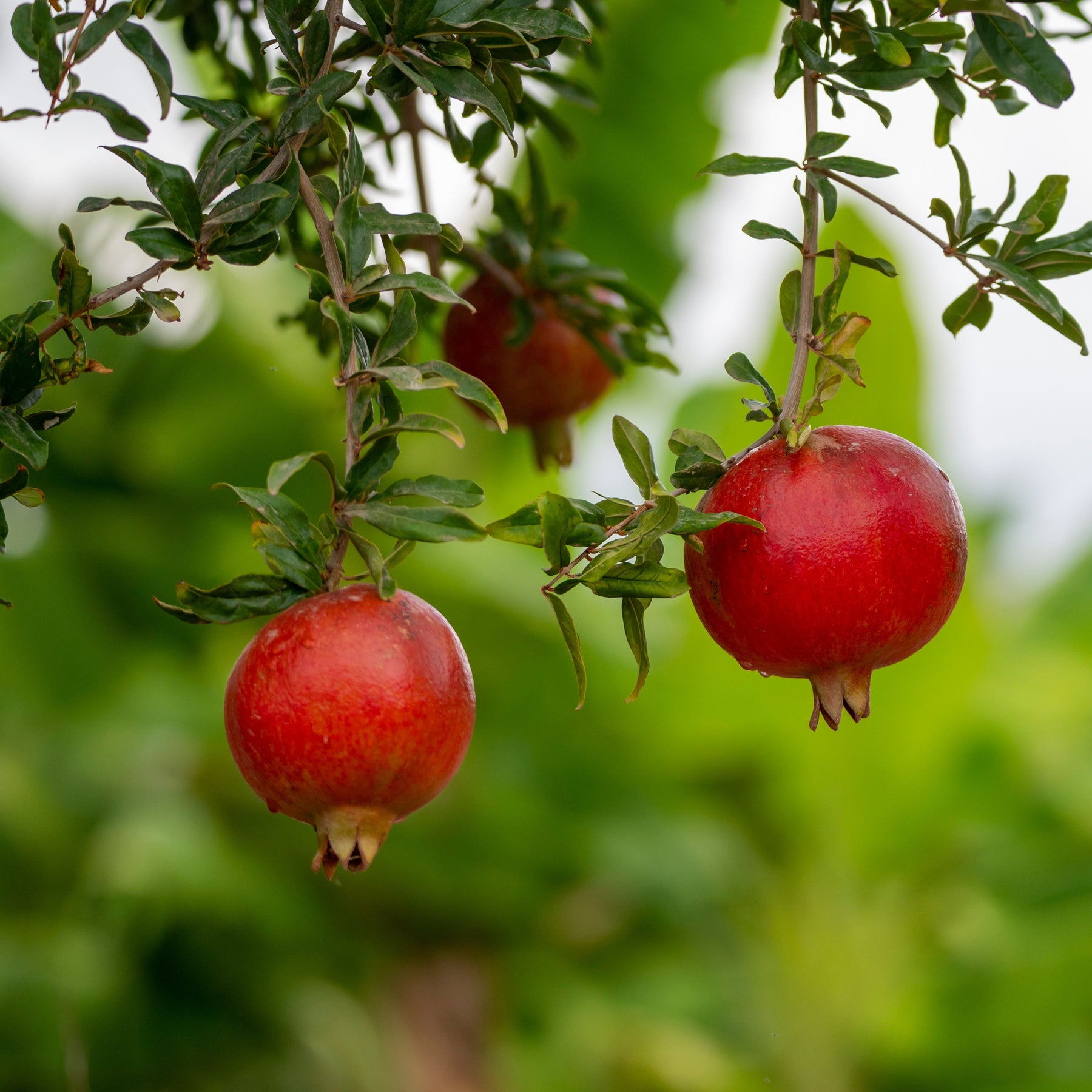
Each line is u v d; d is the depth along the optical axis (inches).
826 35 47.8
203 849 189.2
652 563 41.6
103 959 180.1
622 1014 214.1
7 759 197.2
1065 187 45.3
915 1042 199.8
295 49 45.7
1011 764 215.9
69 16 51.6
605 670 199.2
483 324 76.5
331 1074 195.2
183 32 72.5
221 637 209.0
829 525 44.0
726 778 237.0
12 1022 169.0
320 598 43.7
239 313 189.0
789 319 47.6
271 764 42.9
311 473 194.2
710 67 150.9
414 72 44.1
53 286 171.5
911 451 46.4
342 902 217.9
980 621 185.3
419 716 42.6
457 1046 206.7
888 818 205.0
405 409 124.6
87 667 185.9
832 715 46.5
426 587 186.9
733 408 179.0
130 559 187.0
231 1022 197.5
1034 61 46.9
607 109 152.6
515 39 44.6
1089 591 239.1
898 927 208.2
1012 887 215.0
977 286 48.8
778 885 217.8
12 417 41.3
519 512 40.5
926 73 46.1
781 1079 204.2
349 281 42.1
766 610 44.9
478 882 213.5
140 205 43.1
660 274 158.7
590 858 213.5
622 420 43.4
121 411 188.5
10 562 175.9
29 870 192.2
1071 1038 203.3
